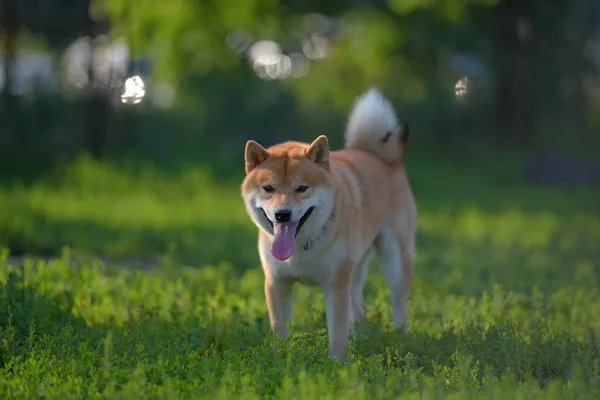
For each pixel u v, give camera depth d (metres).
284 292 6.77
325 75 35.19
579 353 6.39
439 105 33.50
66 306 7.37
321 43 35.06
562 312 8.45
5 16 26.25
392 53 29.55
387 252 7.75
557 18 30.81
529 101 31.53
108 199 18.67
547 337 6.71
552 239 14.73
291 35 27.06
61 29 30.28
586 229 16.25
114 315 7.46
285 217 6.20
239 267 11.64
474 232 15.62
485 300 8.21
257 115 32.22
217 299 8.31
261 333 6.85
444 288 9.91
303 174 6.34
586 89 35.50
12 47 26.47
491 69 32.53
